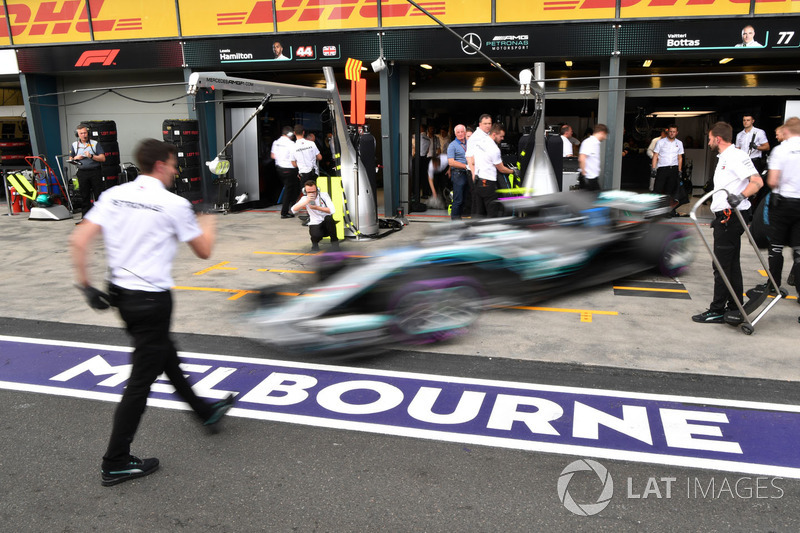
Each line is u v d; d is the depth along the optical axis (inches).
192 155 477.4
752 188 188.1
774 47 373.1
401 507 107.6
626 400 147.8
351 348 172.7
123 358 181.6
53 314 227.1
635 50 392.2
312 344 170.6
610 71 402.0
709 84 414.6
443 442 129.9
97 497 111.7
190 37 459.5
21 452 127.9
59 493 113.0
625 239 241.0
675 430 133.2
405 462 122.4
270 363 174.2
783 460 121.2
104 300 115.0
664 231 253.8
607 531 100.4
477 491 112.0
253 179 518.9
